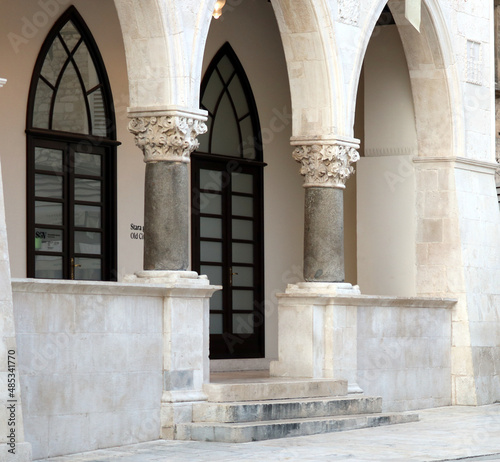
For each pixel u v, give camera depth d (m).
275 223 19.44
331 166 15.65
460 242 17.81
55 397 11.55
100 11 16.58
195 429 12.84
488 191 18.70
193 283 13.32
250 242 19.05
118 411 12.36
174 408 12.91
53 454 11.49
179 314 13.13
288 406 13.75
